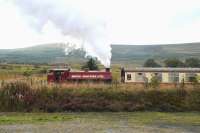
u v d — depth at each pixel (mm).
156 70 44250
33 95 32062
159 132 22047
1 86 32594
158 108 32344
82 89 33156
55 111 31266
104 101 32250
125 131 22094
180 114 30484
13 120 26031
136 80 44031
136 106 32125
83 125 24188
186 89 33719
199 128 23797
